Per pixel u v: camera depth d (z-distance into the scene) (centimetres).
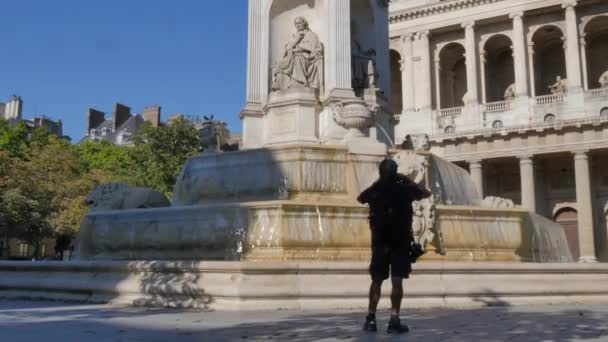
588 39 6400
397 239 657
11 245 6738
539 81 6612
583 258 5116
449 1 6462
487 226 1471
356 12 2203
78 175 5694
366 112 1612
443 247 1391
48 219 5047
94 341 568
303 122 1900
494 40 6581
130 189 1791
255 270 948
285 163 1541
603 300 1148
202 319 789
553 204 5934
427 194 682
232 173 1644
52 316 837
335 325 714
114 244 1532
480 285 1052
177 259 1388
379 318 803
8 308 975
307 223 1276
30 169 5156
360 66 2077
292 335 619
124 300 1048
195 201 1708
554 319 796
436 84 6619
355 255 1290
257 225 1280
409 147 1895
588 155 5278
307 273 973
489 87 6800
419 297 1006
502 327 698
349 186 1522
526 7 6147
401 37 6694
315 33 2072
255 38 2162
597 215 5750
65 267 1197
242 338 597
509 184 6116
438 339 588
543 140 5425
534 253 1603
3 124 6869
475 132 5666
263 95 2117
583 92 5719
